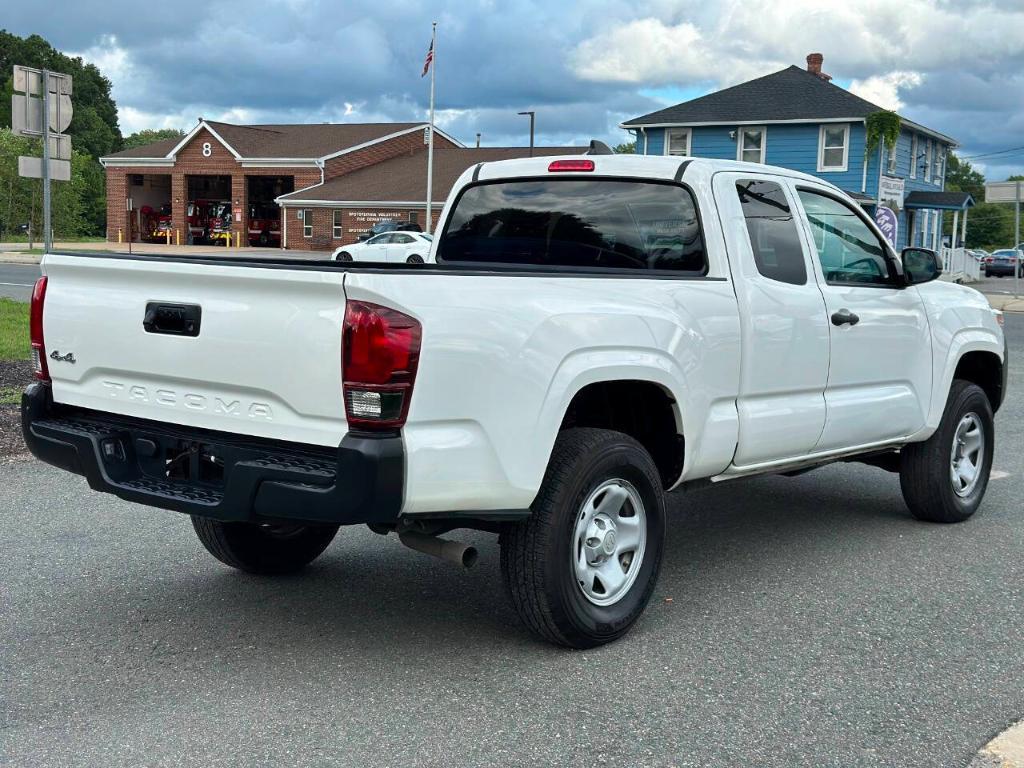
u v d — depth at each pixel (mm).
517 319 3873
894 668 4117
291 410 3707
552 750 3396
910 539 6047
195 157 57094
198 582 5070
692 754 3385
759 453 5027
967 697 3854
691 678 3992
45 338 4445
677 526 6301
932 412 6082
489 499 3828
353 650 4242
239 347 3777
